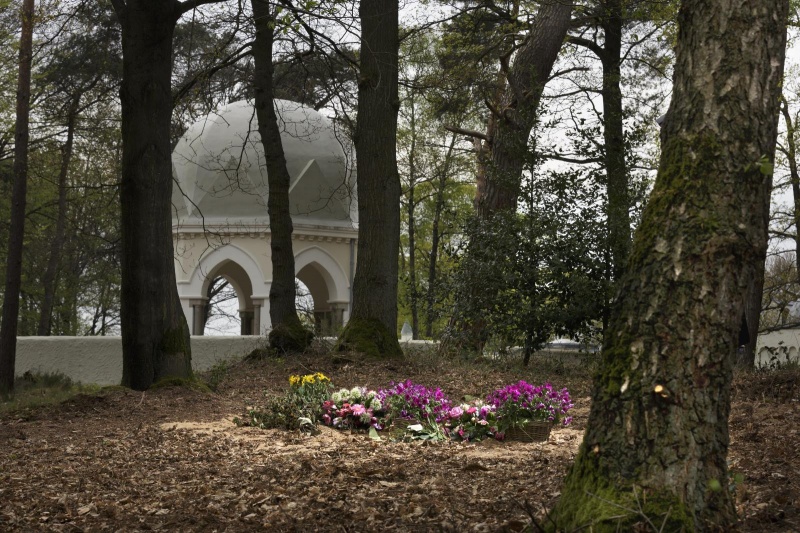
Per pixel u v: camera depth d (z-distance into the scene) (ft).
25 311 123.13
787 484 19.84
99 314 138.10
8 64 91.91
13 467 26.27
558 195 56.80
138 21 42.32
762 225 13.10
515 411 31.73
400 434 32.76
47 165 109.70
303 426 33.88
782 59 13.51
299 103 99.40
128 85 42.78
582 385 48.47
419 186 128.57
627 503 12.42
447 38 84.69
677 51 13.92
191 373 44.75
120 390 41.42
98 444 30.66
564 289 56.08
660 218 13.14
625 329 13.11
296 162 97.71
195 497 21.09
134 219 43.06
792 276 92.12
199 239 96.37
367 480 23.04
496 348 59.77
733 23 13.25
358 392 35.35
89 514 19.54
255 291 96.02
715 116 13.12
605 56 81.30
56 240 102.58
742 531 14.74
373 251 56.59
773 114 13.32
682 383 12.56
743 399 38.09
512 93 71.46
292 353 58.90
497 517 17.34
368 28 57.57
